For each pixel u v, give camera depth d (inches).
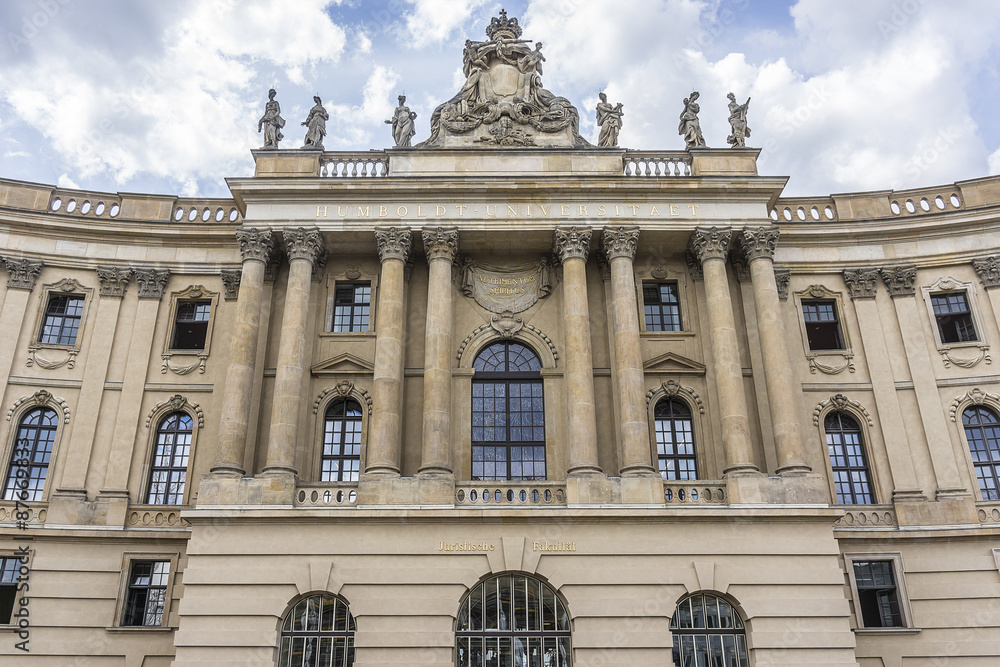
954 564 1165.7
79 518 1178.6
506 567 1026.1
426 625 1001.5
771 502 1062.4
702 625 1027.3
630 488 1071.0
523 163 1298.0
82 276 1338.6
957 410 1264.8
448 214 1242.6
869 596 1171.3
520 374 1248.2
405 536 1039.0
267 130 1331.2
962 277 1338.6
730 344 1168.8
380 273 1272.1
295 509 1039.6
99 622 1128.8
